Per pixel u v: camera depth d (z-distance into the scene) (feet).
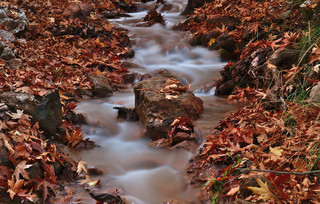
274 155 9.96
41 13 24.06
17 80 13.37
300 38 15.38
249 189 9.04
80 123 14.11
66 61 19.01
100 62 19.95
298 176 9.11
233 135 11.59
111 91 17.30
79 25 23.12
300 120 11.14
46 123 11.89
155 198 9.97
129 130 13.83
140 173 11.12
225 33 20.99
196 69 19.85
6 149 9.93
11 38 18.89
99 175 11.04
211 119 13.71
